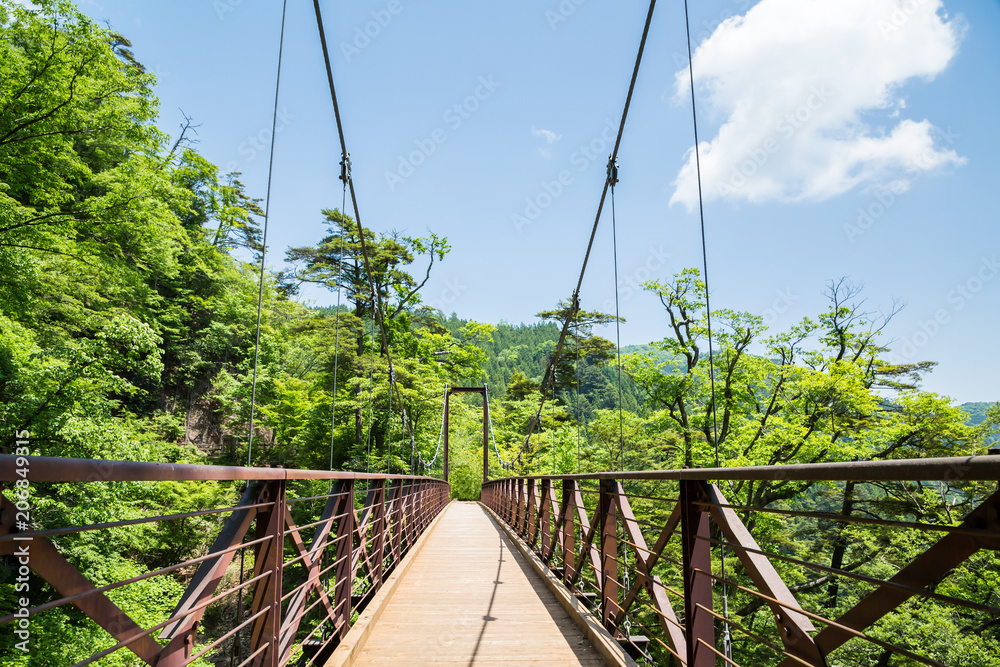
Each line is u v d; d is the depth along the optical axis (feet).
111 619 3.92
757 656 35.88
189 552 43.57
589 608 13.41
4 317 27.40
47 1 26.55
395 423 72.54
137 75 31.68
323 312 88.63
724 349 51.90
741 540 5.78
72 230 29.99
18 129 27.45
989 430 38.60
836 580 41.37
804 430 40.32
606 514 11.60
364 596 13.26
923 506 35.53
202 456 57.72
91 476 3.53
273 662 6.67
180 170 40.70
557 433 83.46
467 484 106.52
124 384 30.58
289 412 69.82
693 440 53.16
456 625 12.69
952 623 29.63
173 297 72.02
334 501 10.26
